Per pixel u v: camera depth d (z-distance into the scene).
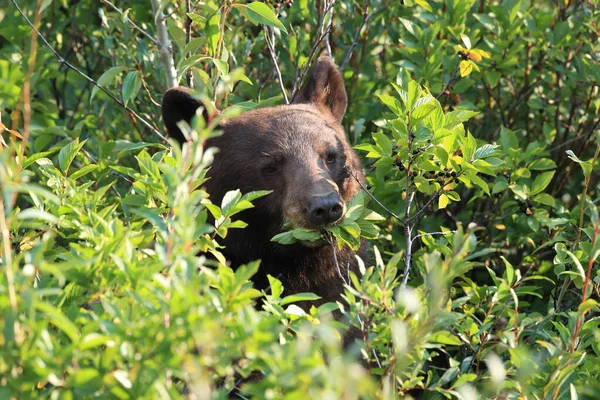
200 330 5.22
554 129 13.29
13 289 5.37
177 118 10.22
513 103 13.74
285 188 9.64
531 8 13.15
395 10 13.78
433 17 12.45
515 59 12.56
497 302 7.77
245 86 12.94
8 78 12.69
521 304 8.99
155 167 7.45
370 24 13.59
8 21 14.05
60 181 8.66
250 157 9.88
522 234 11.69
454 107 12.53
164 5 10.06
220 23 10.45
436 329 6.75
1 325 5.46
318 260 9.95
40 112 13.12
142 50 12.33
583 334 7.87
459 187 12.91
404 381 7.16
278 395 5.48
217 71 10.57
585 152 13.34
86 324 5.84
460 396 6.52
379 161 9.15
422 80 12.32
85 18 14.77
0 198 5.96
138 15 13.84
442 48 12.88
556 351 6.81
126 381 5.34
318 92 11.30
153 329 5.39
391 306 6.43
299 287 10.09
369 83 13.60
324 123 10.34
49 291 5.48
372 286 6.41
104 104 13.28
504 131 11.39
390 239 11.46
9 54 13.55
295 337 7.68
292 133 9.92
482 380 7.88
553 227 11.07
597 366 7.35
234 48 12.87
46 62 14.41
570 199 13.14
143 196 8.30
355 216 8.77
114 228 6.68
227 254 10.09
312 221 8.84
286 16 13.25
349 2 13.30
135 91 10.05
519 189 10.99
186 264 5.62
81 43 14.76
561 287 10.45
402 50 12.60
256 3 9.27
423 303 6.42
